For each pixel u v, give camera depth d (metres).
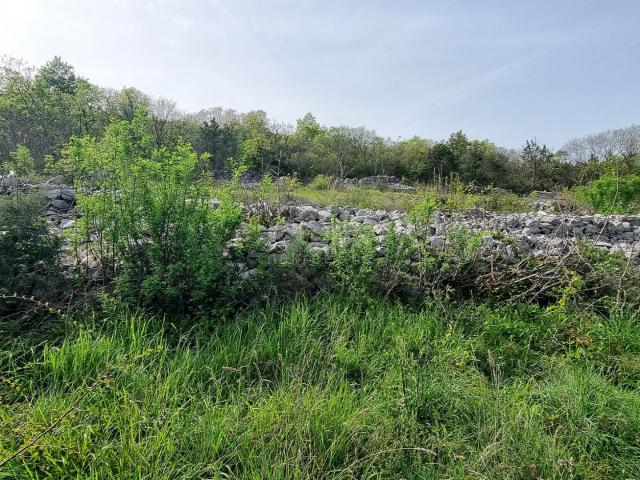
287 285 4.22
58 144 15.76
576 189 14.63
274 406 2.57
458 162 28.66
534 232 8.07
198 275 3.54
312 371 3.10
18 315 3.40
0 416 2.27
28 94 20.19
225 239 4.10
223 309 3.64
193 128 23.83
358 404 2.82
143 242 3.86
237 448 2.30
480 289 4.49
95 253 3.90
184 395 2.74
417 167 29.41
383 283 4.36
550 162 25.94
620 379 3.31
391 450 2.32
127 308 3.42
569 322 3.97
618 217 9.45
